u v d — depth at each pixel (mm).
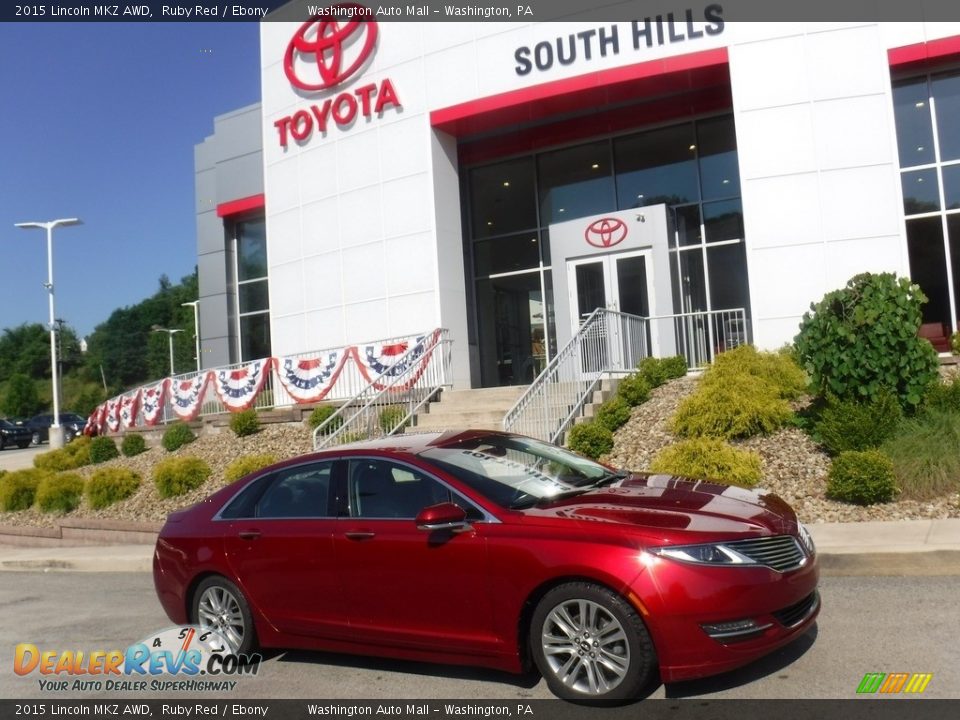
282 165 19625
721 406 10945
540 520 5246
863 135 14383
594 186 18719
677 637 4691
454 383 17234
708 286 17500
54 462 19781
